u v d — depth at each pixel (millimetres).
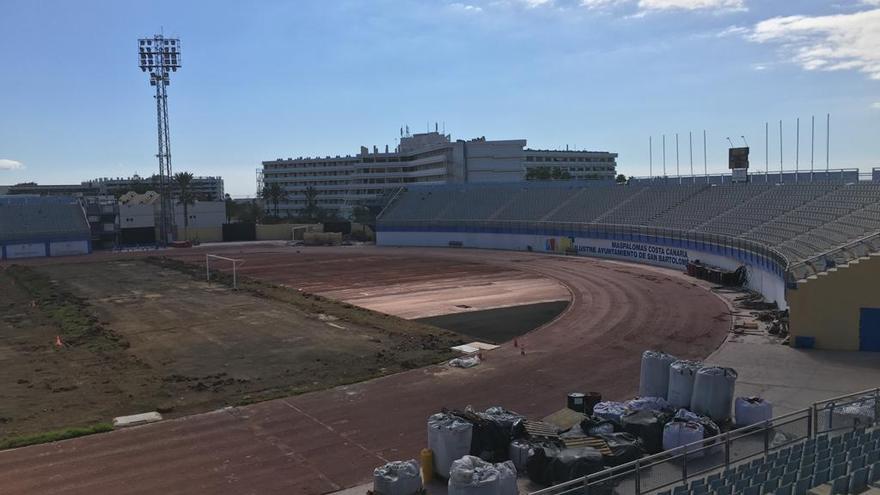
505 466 16734
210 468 20922
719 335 36531
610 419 21156
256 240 125375
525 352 34656
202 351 36625
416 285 61125
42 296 58094
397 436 23406
